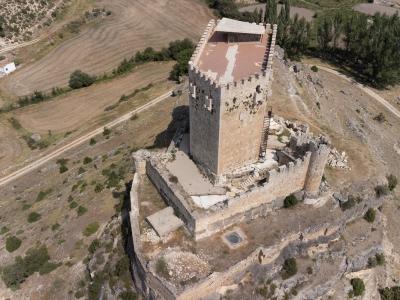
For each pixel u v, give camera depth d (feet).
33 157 378.73
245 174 220.64
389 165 336.90
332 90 428.15
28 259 246.47
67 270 237.66
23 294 236.63
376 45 432.66
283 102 334.44
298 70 414.00
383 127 386.52
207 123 206.18
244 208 204.23
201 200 205.46
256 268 195.93
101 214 260.42
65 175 331.16
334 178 242.78
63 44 584.40
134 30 611.06
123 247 220.64
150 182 233.76
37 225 279.08
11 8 613.93
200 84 199.00
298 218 213.05
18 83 513.45
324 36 496.23
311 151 209.26
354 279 223.10
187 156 236.84
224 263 186.19
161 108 392.06
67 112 453.99
